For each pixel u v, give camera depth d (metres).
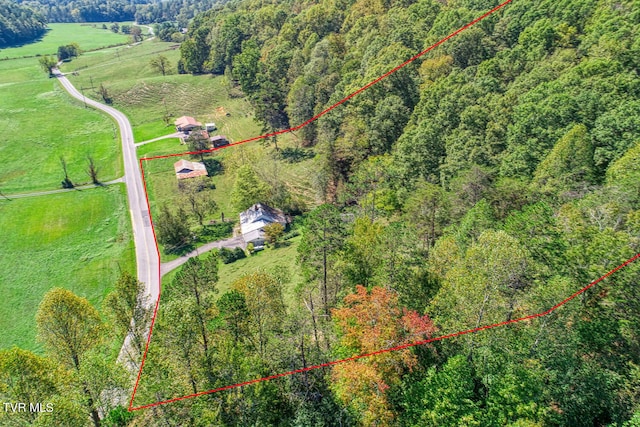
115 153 136.12
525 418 27.56
